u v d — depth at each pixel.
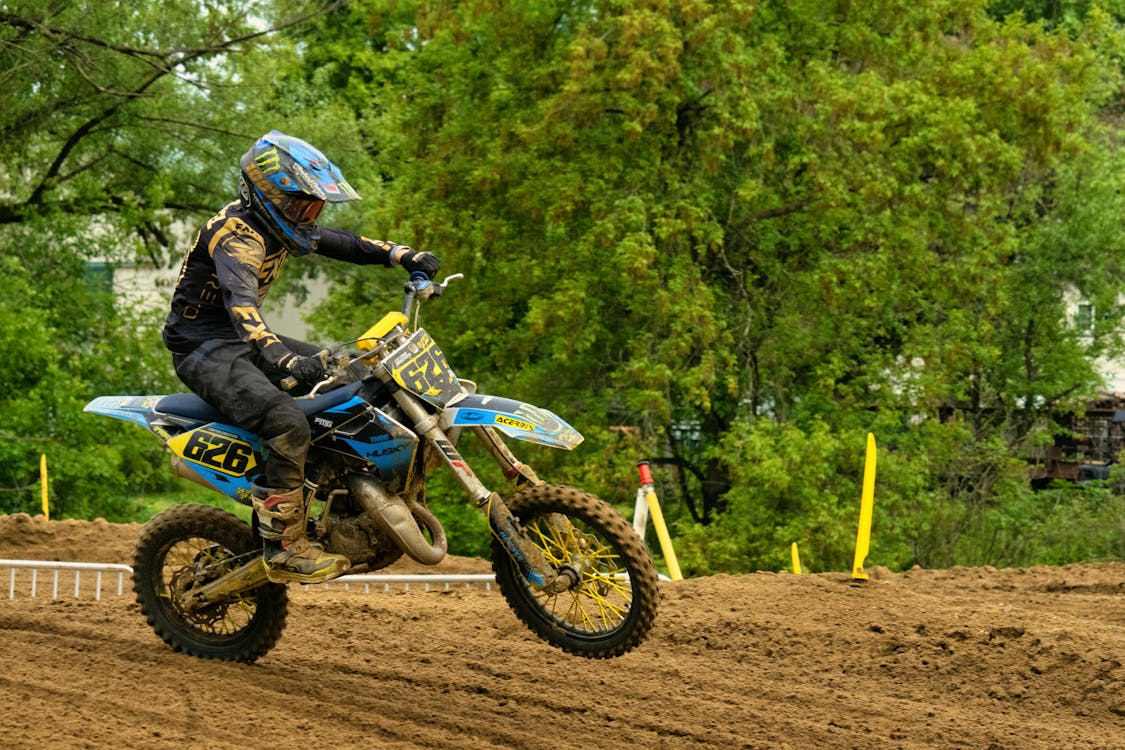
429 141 37.28
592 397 36.56
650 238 32.22
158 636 10.41
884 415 35.56
